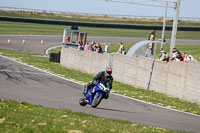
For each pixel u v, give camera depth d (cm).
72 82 8544
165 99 7338
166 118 5044
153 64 8481
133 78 9131
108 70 4597
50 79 8644
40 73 9525
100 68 10281
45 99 5872
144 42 11156
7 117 3372
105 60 10100
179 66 7662
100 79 4700
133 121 4341
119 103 6269
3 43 18412
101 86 4628
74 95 6750
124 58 9506
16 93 6259
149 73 8588
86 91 4978
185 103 7044
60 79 8831
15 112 3750
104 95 4716
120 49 12169
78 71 11200
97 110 5031
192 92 7275
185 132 3638
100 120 3800
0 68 9606
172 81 7862
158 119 4822
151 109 5959
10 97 5666
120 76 9656
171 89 7881
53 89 7225
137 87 8862
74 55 11662
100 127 3266
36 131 2884
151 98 7256
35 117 3544
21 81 7850
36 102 5359
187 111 6150
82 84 8406
